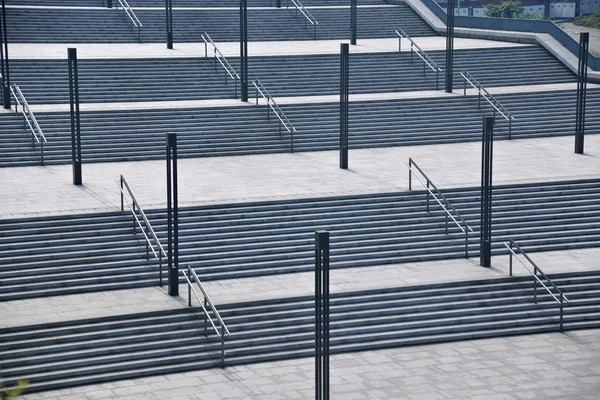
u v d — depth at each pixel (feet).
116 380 72.23
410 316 81.66
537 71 148.46
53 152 113.09
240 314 79.41
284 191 100.83
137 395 69.36
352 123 126.11
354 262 90.79
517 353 77.46
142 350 75.05
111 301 80.64
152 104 126.82
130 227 91.71
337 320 80.23
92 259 86.89
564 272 87.51
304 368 74.74
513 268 89.66
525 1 269.64
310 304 81.35
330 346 78.07
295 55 142.41
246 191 100.73
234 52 146.30
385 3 180.86
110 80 131.64
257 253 90.89
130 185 102.58
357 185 103.60
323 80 139.33
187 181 104.88
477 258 93.35
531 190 103.91
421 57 143.13
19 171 108.88
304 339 78.89
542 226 99.40
